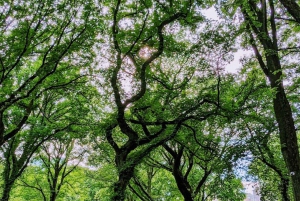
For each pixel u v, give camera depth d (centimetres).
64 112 1809
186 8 1307
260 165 1656
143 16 1355
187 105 1373
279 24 1558
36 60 1432
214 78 1341
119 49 1305
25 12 941
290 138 1197
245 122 1456
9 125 1435
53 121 1633
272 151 1620
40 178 2200
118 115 1287
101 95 1456
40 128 1433
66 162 2134
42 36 1075
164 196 2481
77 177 2300
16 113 1402
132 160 1180
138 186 2064
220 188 1678
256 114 1443
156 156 2128
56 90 1394
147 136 1311
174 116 1410
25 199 2375
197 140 1507
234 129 1647
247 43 1327
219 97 1332
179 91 1558
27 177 2144
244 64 1352
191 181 2195
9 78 1163
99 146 1582
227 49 1136
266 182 1784
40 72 1039
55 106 1823
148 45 1402
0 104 1021
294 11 1033
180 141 1580
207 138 1673
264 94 1350
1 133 1063
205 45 1146
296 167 1152
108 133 1335
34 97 1209
